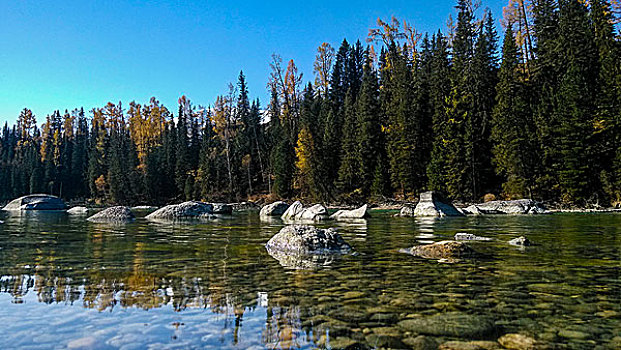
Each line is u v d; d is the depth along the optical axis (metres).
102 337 2.61
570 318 3.02
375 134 42.91
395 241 8.38
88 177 67.31
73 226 13.34
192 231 11.12
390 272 4.83
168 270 4.97
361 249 7.03
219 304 3.43
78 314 3.11
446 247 6.30
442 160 37.47
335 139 46.81
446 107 38.28
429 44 49.59
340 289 3.97
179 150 57.69
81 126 88.56
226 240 8.63
